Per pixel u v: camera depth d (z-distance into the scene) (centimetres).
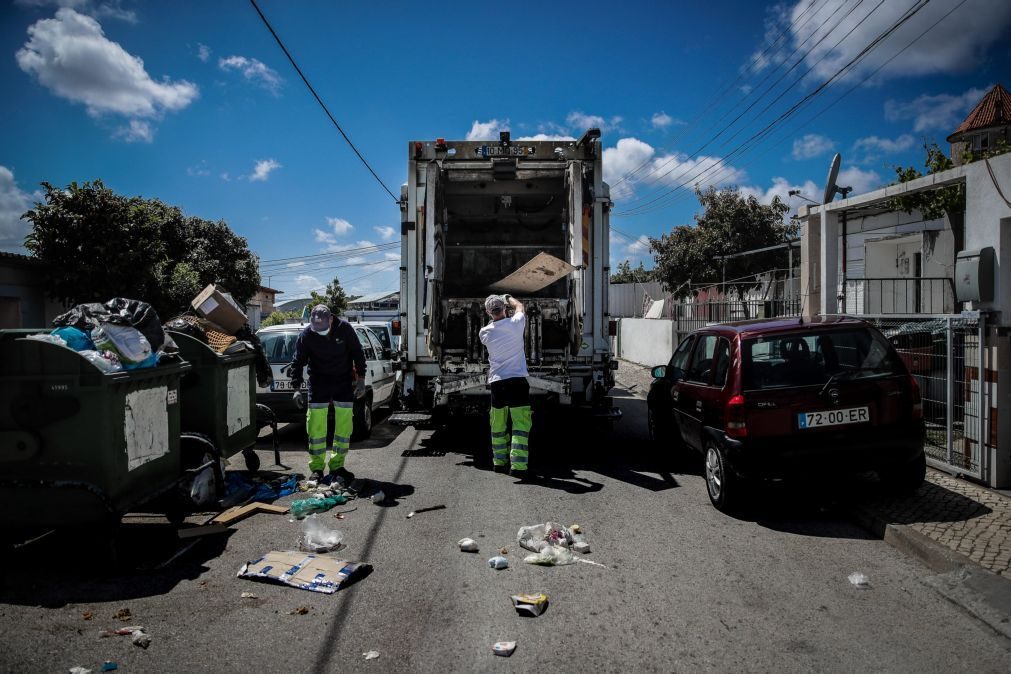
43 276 1625
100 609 369
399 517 543
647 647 323
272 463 769
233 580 411
